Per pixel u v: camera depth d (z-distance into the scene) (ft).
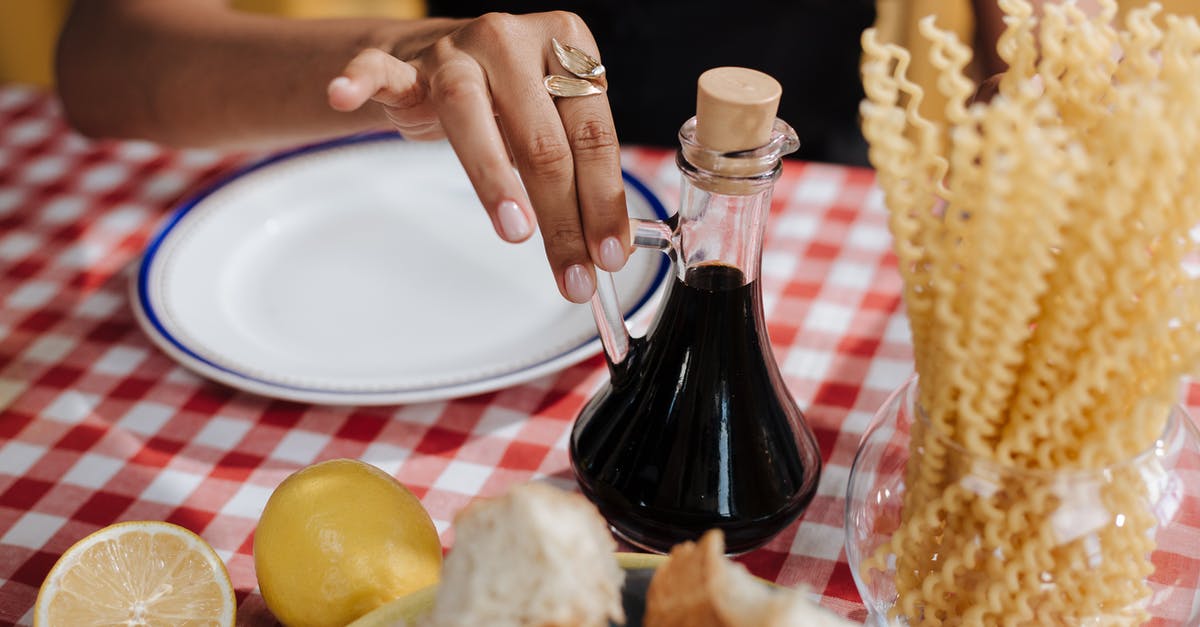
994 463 1.46
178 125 2.79
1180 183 1.39
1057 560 1.48
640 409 1.83
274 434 2.17
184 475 2.09
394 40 2.37
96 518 2.01
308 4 5.50
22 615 1.85
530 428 2.18
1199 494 1.53
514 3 3.68
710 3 3.63
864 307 2.44
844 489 2.04
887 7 4.93
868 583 1.64
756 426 1.81
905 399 1.61
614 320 1.83
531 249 2.57
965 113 1.40
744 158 1.61
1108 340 1.42
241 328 2.37
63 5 5.00
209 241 2.54
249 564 1.93
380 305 2.44
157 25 2.83
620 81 3.75
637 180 2.64
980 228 1.40
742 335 1.77
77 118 2.95
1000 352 1.42
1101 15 1.46
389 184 2.73
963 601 1.54
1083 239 1.41
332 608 1.70
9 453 2.13
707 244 1.72
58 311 2.46
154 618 1.77
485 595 1.44
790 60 3.71
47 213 2.75
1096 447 1.46
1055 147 1.39
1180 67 1.38
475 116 1.74
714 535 1.44
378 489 1.77
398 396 2.15
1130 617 1.53
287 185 2.68
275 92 2.57
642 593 1.60
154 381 2.29
